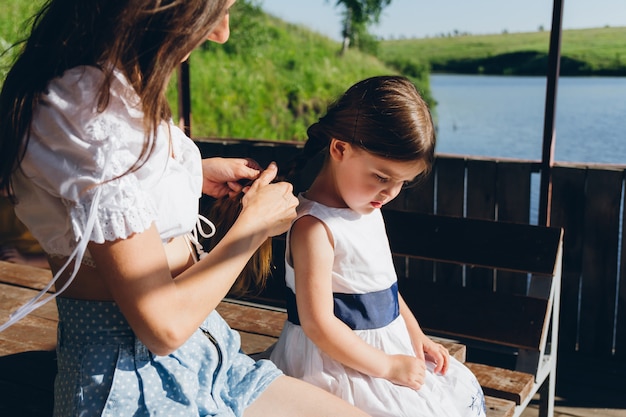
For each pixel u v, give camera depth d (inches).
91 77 50.0
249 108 719.7
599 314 151.4
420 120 63.8
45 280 113.0
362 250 67.4
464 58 1722.4
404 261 169.6
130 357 54.8
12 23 392.5
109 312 54.7
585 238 148.9
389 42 1681.8
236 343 64.4
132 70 50.8
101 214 49.3
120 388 53.8
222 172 71.7
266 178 62.4
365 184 65.3
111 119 50.2
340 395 66.6
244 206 59.2
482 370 89.9
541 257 99.8
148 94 50.8
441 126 1010.7
